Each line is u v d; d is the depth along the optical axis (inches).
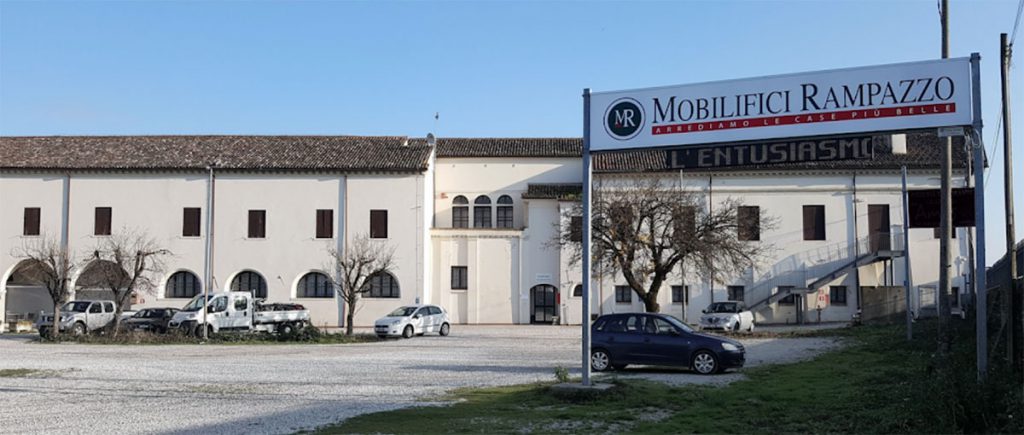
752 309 1918.1
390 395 656.4
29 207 1931.6
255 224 1937.7
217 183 1943.9
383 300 1914.4
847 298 1948.8
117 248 1667.1
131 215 1931.6
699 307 1974.7
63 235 1918.1
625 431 484.1
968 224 744.3
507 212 2097.7
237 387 716.0
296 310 1664.6
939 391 462.6
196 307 1526.8
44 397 654.5
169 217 1932.8
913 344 1021.2
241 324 1551.4
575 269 1966.0
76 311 1601.9
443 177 2111.2
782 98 582.9
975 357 663.8
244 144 2057.1
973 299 1140.5
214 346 1286.9
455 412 553.6
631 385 654.5
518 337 1512.1
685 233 1434.5
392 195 1939.0
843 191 1979.6
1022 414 436.5
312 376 810.8
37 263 1684.3
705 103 603.8
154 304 1900.8
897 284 1946.4
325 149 2041.1
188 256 1924.2
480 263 2009.1
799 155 589.0
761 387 692.1
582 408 570.6
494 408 572.7
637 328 844.6
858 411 542.0
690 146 609.0
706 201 1984.5
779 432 481.1
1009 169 725.9
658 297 1983.3
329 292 1932.8
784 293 1929.1
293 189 1943.9
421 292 1914.4
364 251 1736.0
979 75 543.2
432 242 2017.7
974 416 443.2
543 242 2004.2
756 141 588.7
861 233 1967.3
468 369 885.2
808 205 1987.0
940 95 548.4
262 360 1006.4
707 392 649.0
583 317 635.5
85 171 1927.9
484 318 1998.0
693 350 815.1
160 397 650.8
